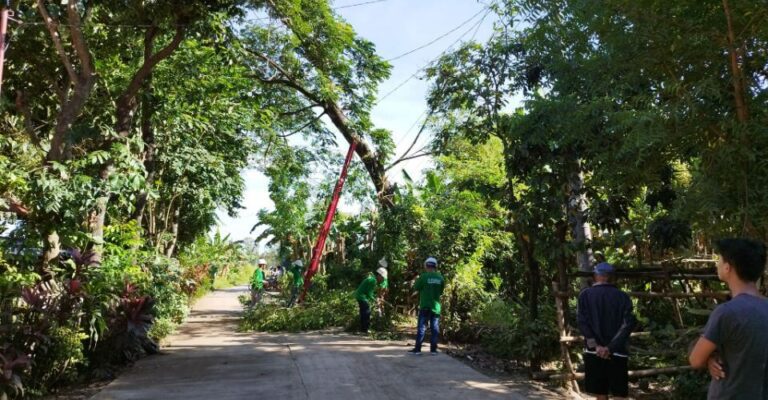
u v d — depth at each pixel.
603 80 5.92
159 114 12.06
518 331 8.35
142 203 12.83
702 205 4.81
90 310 7.54
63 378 7.30
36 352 6.59
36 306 6.63
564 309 7.47
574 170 7.84
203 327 14.15
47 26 7.64
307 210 23.75
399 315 13.41
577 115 6.05
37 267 7.65
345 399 6.48
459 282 11.87
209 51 12.05
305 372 8.00
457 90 9.99
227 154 16.36
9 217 7.55
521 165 8.23
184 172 15.42
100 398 6.56
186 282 18.45
